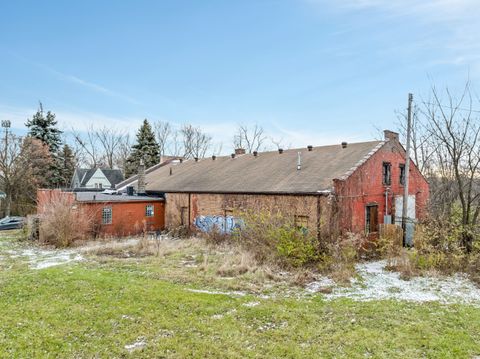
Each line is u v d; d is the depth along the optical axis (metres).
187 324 7.43
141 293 9.36
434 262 12.59
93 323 7.39
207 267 12.80
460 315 8.17
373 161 17.80
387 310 8.49
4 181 36.34
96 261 14.34
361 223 16.75
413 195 20.67
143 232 22.64
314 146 22.75
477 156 15.62
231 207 20.45
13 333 6.83
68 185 50.28
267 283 11.06
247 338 6.80
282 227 14.05
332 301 9.23
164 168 32.41
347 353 6.21
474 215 14.52
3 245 19.11
